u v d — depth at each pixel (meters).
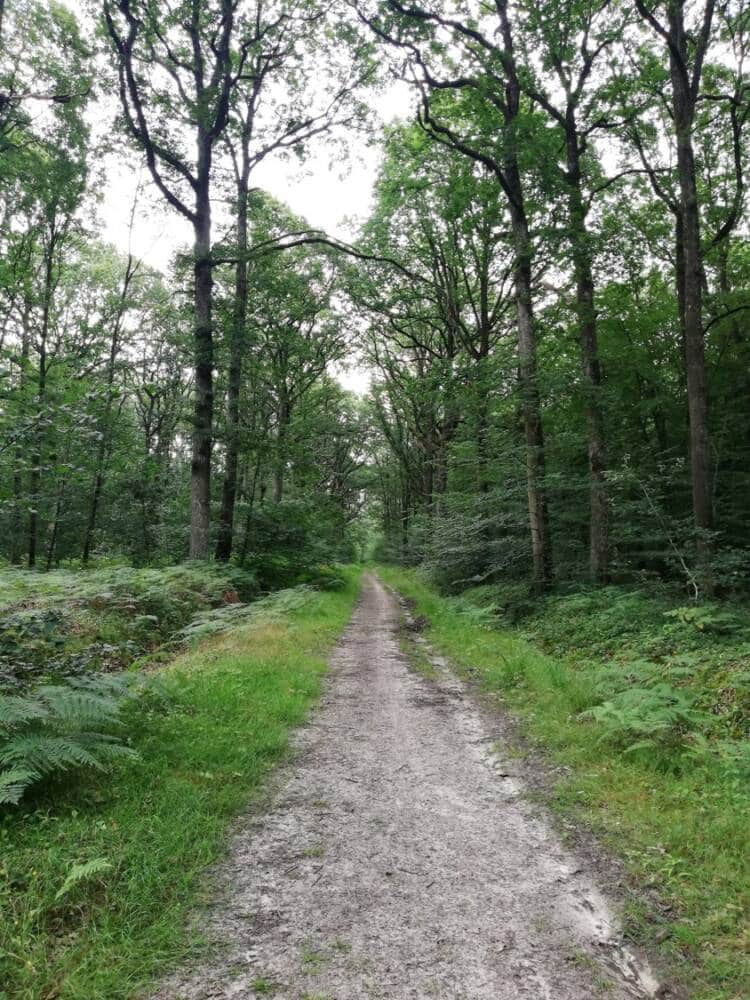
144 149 15.33
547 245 13.45
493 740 6.19
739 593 11.51
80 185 19.17
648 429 20.19
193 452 16.66
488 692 8.12
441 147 17.58
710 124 15.68
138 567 20.11
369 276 21.88
